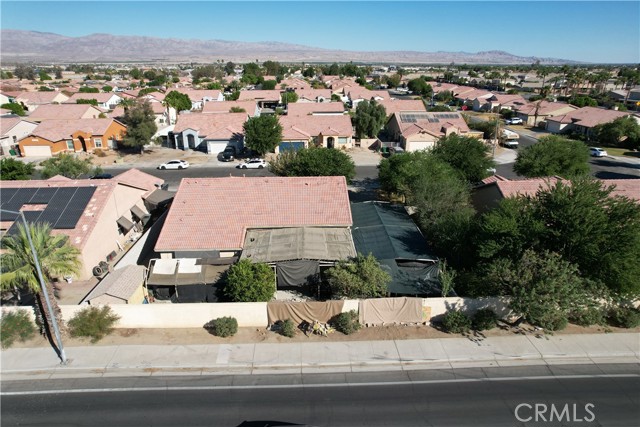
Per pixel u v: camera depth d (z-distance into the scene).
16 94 110.88
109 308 24.25
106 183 35.25
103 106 111.25
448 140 47.59
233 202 33.59
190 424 17.89
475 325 24.31
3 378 20.83
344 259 28.25
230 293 26.48
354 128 79.12
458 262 29.84
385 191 49.22
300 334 24.14
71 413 18.55
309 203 33.81
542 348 22.86
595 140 80.06
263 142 62.25
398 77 185.88
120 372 21.20
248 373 21.14
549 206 25.75
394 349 22.83
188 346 23.09
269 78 178.50
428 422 17.97
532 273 23.28
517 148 74.31
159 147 73.75
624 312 24.61
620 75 191.12
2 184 34.97
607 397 19.42
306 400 19.28
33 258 20.97
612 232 23.31
